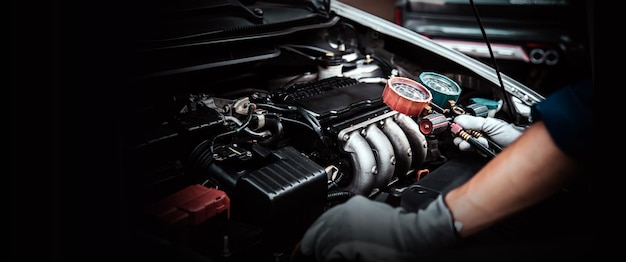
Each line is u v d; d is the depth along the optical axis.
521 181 1.05
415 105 1.72
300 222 1.51
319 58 2.12
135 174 1.38
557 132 0.99
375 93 1.96
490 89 2.39
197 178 1.60
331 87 1.96
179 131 1.62
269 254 1.50
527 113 2.22
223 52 1.84
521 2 4.36
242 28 1.89
